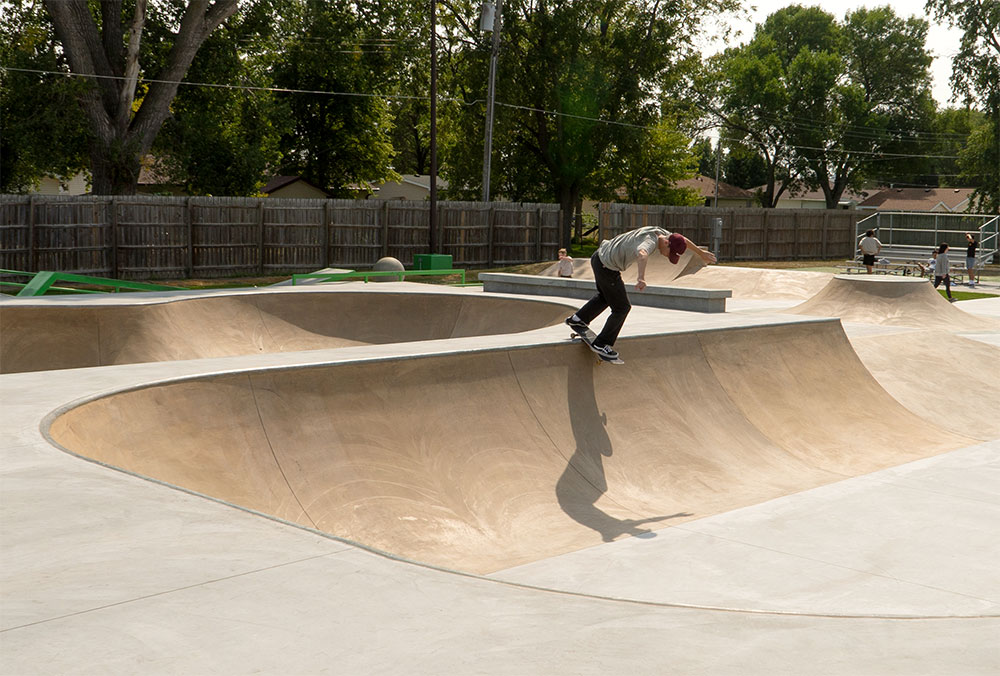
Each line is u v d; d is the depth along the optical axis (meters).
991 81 42.78
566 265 21.38
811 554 5.23
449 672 2.27
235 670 2.23
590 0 38.97
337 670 2.25
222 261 26.11
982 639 2.82
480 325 12.64
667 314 11.47
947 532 5.70
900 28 60.91
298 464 5.84
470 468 6.48
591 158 41.50
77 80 26.59
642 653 2.49
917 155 61.69
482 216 31.28
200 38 28.06
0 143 31.59
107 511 3.58
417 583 2.95
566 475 6.79
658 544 5.43
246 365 6.39
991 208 48.00
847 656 2.60
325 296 13.28
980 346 12.62
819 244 41.28
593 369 7.92
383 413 6.50
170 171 31.95
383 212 28.94
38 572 2.90
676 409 8.11
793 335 9.92
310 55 37.56
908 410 9.88
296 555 3.15
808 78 58.66
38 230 22.45
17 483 3.92
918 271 26.86
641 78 41.16
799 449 8.26
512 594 2.94
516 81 39.09
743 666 2.45
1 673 2.17
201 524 3.47
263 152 34.81
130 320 11.55
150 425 5.51
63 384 5.96
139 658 2.28
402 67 39.28
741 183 86.56
